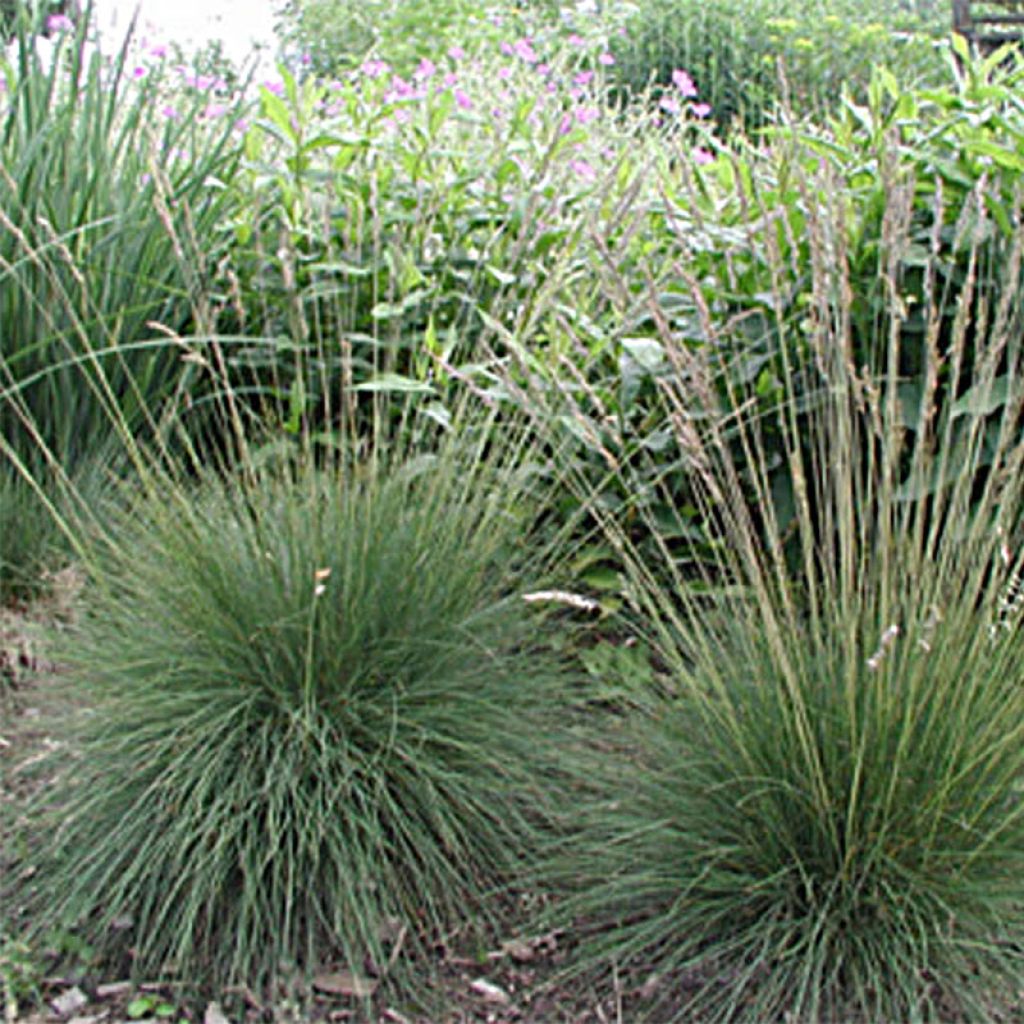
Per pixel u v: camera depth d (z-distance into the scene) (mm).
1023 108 3254
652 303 2416
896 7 12109
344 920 2420
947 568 2408
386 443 3082
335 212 4066
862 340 3193
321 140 3885
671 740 2533
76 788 2559
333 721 2566
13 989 2295
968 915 2201
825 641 2557
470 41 8539
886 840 2266
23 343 3605
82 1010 2275
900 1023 2152
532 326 3068
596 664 3074
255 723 2572
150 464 3699
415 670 2689
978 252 3115
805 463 3273
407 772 2549
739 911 2352
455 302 3984
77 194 3809
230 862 2420
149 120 3645
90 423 3762
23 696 2980
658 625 2594
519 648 2930
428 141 4109
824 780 2311
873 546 3203
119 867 2475
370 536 2686
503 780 2598
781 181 2682
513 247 3449
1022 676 2332
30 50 3859
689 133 7059
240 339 3125
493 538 2824
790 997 2223
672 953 2383
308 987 2328
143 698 2486
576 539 3350
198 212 3979
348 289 3898
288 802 2473
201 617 2598
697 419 3150
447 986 2357
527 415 3342
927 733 2250
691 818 2410
